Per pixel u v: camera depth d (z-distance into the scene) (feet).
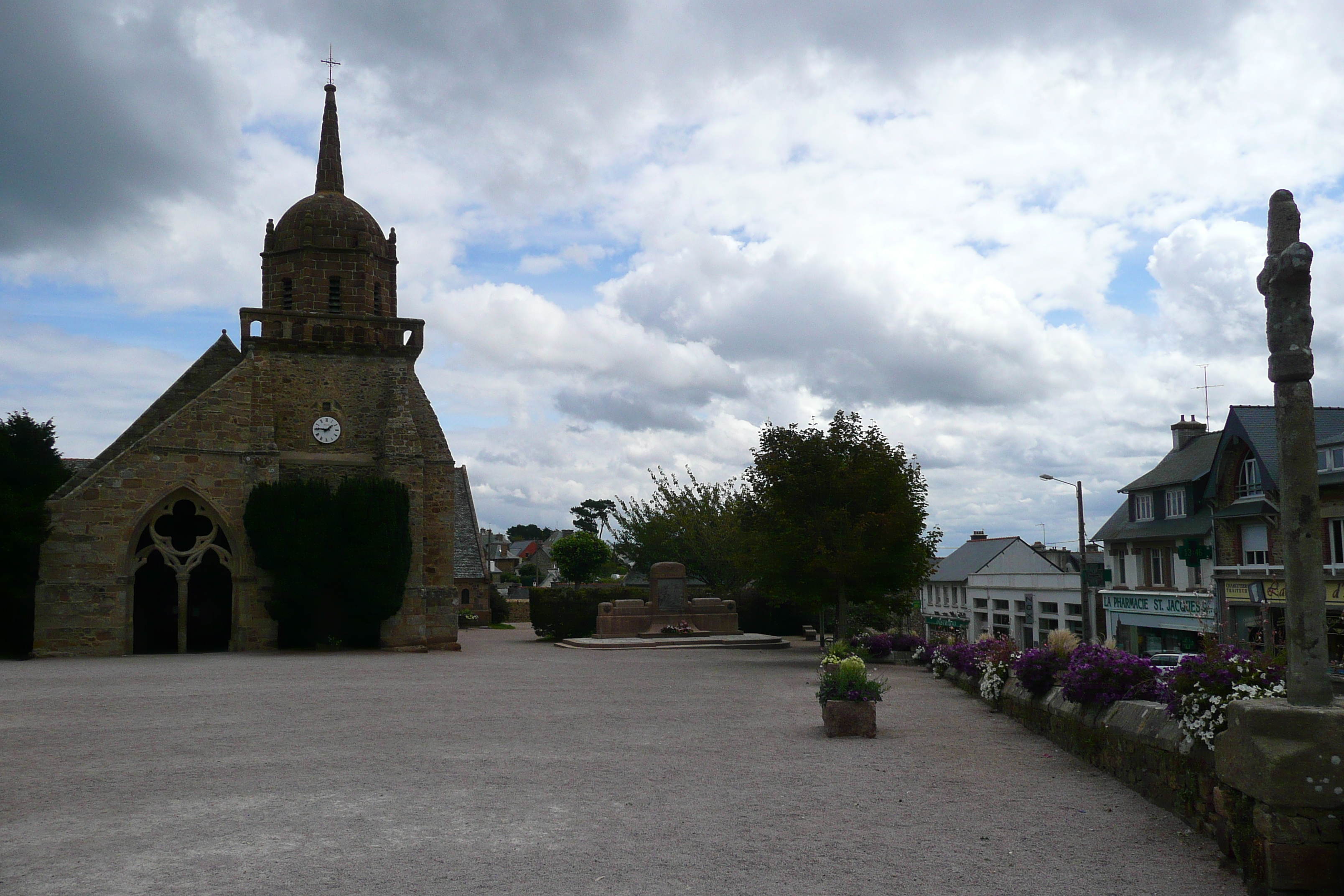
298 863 20.92
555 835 23.26
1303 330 19.54
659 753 34.91
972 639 194.90
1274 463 104.37
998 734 39.68
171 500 91.45
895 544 83.82
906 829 23.89
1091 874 20.25
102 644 86.79
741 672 71.36
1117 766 29.73
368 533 94.12
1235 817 20.58
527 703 50.39
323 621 95.61
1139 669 31.63
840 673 39.42
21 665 76.33
